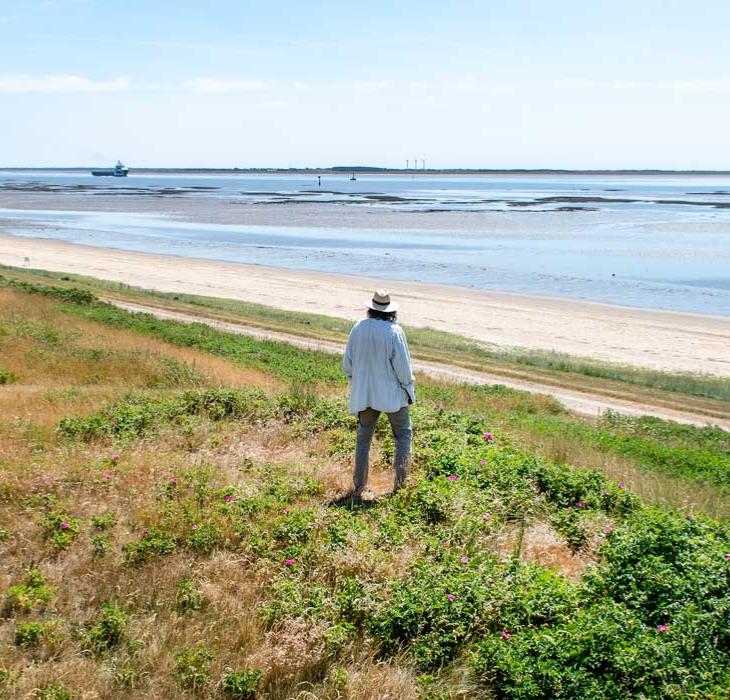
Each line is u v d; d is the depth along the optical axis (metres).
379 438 9.67
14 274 37.75
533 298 39.59
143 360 15.90
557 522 7.33
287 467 8.43
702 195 186.75
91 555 6.04
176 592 5.59
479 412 13.98
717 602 5.35
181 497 7.34
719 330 32.19
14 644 4.89
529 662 4.77
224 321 28.28
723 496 9.72
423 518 7.07
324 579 5.86
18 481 7.31
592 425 15.25
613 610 5.24
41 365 14.80
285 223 86.81
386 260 54.53
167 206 119.00
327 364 19.23
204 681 4.64
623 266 51.94
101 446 8.98
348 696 4.58
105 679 4.59
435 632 5.15
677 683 4.58
